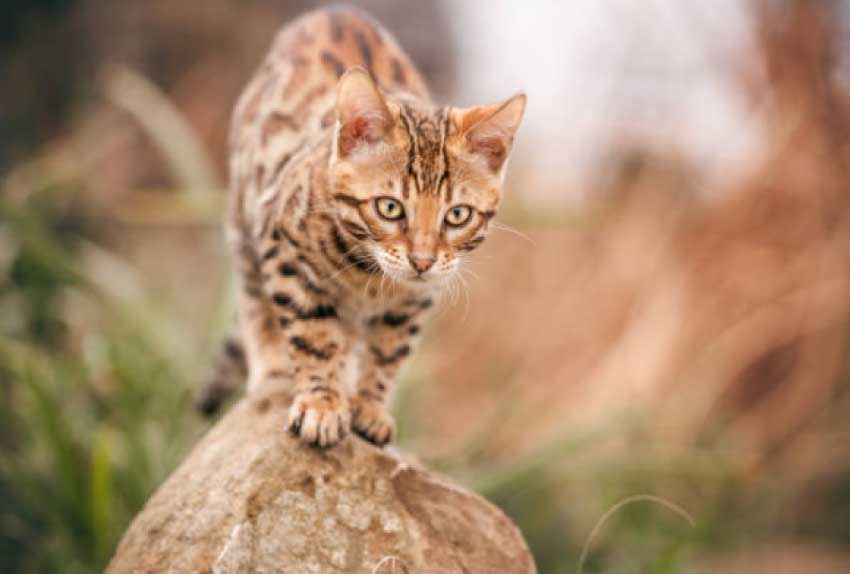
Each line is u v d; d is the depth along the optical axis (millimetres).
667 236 9719
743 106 9609
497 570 3578
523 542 3689
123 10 14047
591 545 7211
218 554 3453
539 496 7203
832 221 9367
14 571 6039
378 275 4051
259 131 4715
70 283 7461
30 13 13656
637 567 7203
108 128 12500
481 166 4008
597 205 10156
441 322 10078
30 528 5949
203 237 12164
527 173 10914
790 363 9539
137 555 3570
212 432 3914
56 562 5555
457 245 4027
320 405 3805
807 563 8594
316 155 4039
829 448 9422
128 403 6219
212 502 3566
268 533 3484
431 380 8219
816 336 9422
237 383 5336
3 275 7500
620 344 9430
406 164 3863
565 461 7340
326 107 4438
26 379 5605
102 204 10781
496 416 6926
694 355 9344
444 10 16562
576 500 7914
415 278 3934
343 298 4125
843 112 9352
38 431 5844
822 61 9344
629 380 9109
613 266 9852
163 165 12469
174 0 14266
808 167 9367
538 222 9047
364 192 3863
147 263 11047
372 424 4141
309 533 3502
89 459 5711
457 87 15898
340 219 3904
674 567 7168
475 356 9945
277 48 5262
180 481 3721
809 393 9461
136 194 11570
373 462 3701
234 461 3674
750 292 9430
